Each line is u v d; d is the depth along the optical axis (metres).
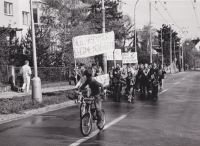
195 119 11.67
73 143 8.04
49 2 35.84
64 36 35.50
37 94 16.02
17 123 11.19
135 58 32.81
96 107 9.45
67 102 17.28
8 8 35.72
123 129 9.80
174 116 12.43
